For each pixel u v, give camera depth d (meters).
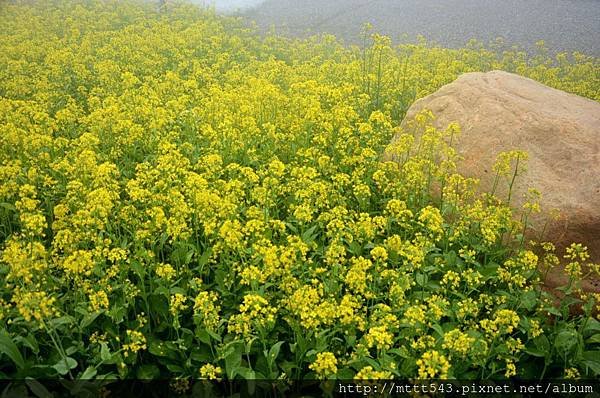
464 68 14.53
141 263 6.29
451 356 5.45
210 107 10.80
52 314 5.58
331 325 5.93
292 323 5.64
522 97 9.18
